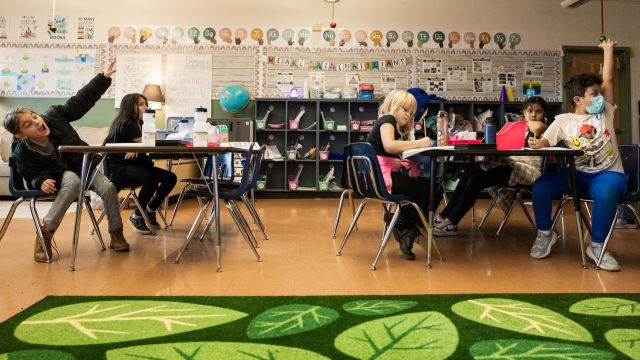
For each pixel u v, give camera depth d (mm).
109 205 2549
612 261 2152
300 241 2924
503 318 1455
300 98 6160
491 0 6492
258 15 6402
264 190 6172
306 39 6418
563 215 4270
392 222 2209
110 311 1514
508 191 3217
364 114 6484
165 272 2088
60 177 2436
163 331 1332
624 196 2242
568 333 1325
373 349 1206
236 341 1259
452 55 6473
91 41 6293
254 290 1796
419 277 2021
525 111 3148
